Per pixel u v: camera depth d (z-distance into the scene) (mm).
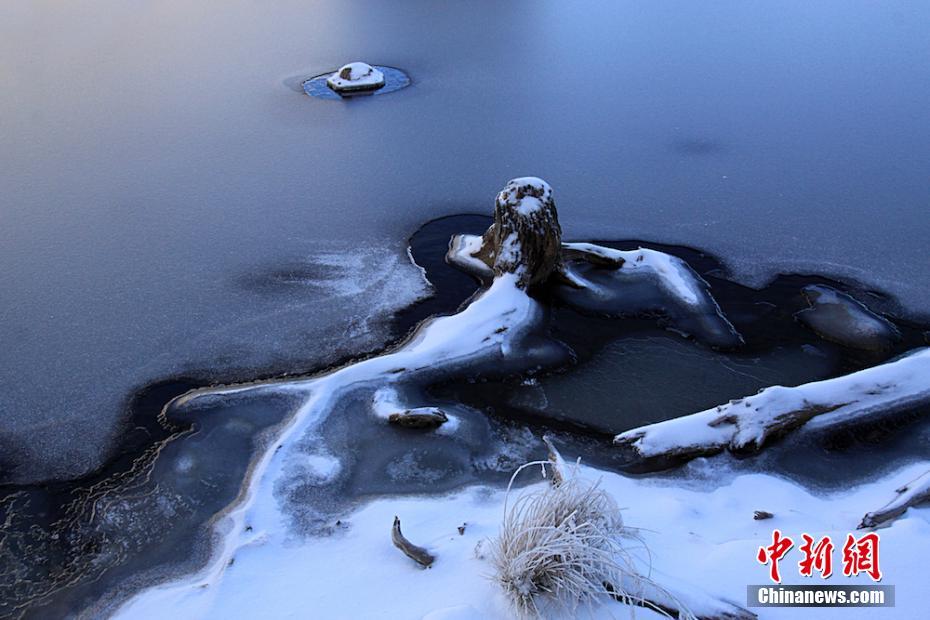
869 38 13430
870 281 6637
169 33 14523
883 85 11266
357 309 6324
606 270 6715
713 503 4238
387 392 5238
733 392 5320
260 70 12406
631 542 3672
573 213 7867
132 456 4809
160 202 8195
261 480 4465
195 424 5039
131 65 12672
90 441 4941
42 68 12531
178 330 6070
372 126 10266
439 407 5164
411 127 10211
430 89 11617
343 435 4895
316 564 3814
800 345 5805
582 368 5582
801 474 4531
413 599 3447
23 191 8445
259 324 6129
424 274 6820
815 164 8898
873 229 7492
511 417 5098
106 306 6391
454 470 4613
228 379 5496
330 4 16688
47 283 6719
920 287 6547
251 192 8406
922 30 13711
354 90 11492
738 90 11273
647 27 14641
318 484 4465
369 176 8781
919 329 6004
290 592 3617
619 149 9398
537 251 6223
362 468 4625
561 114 10539
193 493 4480
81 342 5934
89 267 6973
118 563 4031
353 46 13656
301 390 5242
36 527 4297
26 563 4066
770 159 9055
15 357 5766
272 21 15359
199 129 10141
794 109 10523
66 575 3979
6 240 7430
